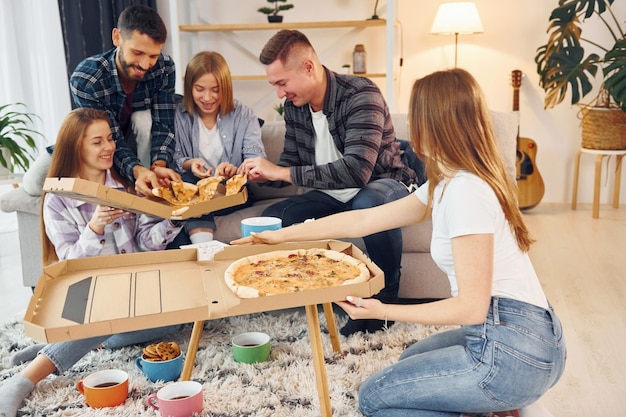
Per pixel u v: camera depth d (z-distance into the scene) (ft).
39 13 14.35
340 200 9.30
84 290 5.53
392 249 8.42
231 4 16.83
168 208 7.02
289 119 9.24
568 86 16.39
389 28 14.93
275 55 8.38
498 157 5.35
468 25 15.40
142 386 7.07
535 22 16.24
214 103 9.57
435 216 5.56
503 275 5.39
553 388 7.24
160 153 9.33
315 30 16.79
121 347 8.12
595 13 16.08
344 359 7.62
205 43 16.89
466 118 5.23
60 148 7.75
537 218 15.30
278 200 10.44
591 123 15.16
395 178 9.18
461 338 6.17
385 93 17.06
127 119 9.57
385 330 8.45
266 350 7.61
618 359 7.93
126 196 6.63
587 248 12.76
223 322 8.82
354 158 8.42
